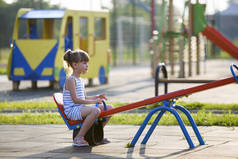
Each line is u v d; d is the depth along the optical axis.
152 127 6.21
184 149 5.82
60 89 15.64
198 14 19.48
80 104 6.25
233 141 6.38
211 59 43.34
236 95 13.52
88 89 15.50
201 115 8.52
